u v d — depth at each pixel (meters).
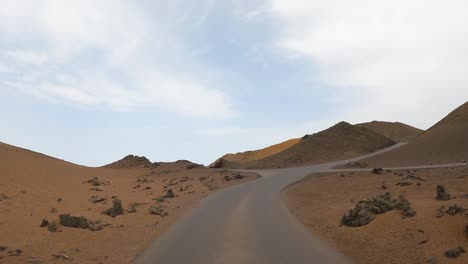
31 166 40.00
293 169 64.88
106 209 23.06
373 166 63.88
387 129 153.00
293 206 24.22
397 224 13.09
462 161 57.94
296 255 11.96
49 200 25.25
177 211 23.00
